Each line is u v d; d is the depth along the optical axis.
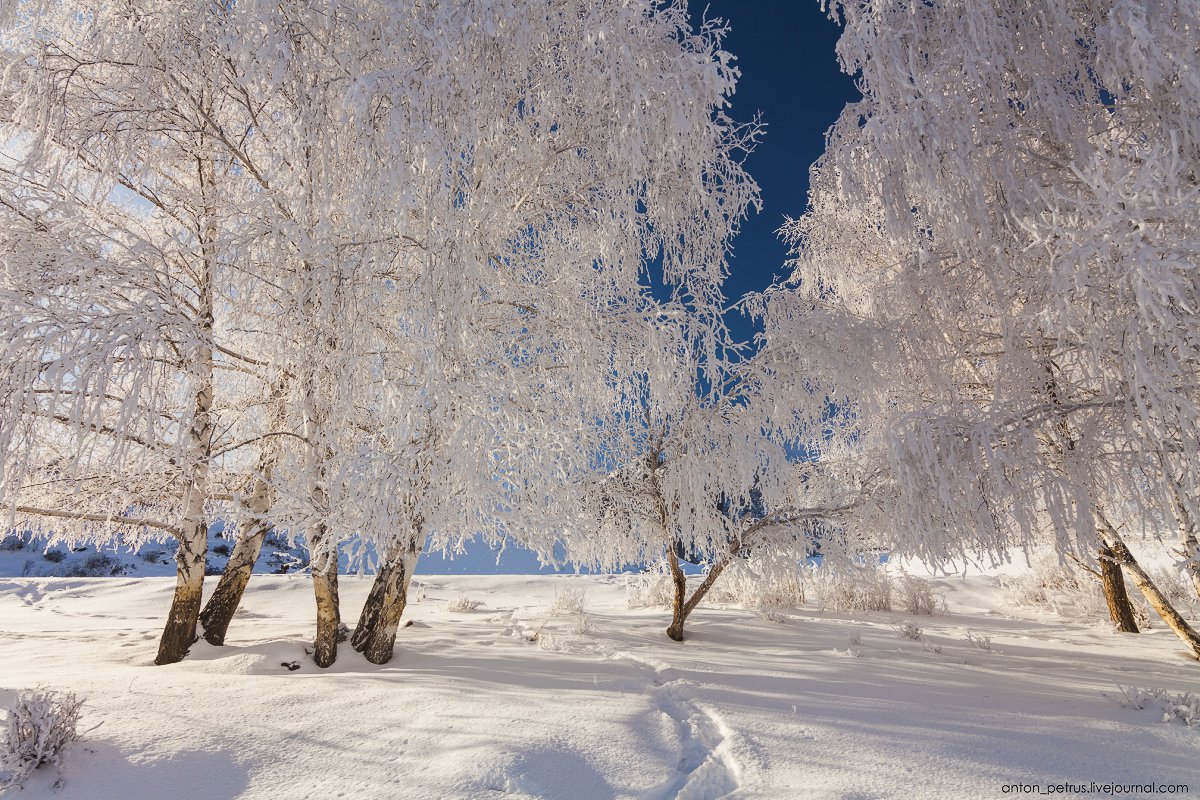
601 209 6.88
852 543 8.23
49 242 5.26
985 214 5.32
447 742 3.80
